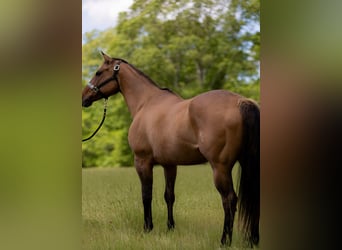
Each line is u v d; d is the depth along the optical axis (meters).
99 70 7.64
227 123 5.53
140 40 25.00
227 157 5.57
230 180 5.64
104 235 6.17
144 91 7.23
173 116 6.31
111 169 16.45
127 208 7.58
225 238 5.65
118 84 7.55
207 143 5.65
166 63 23.81
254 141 5.50
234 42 24.12
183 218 7.39
